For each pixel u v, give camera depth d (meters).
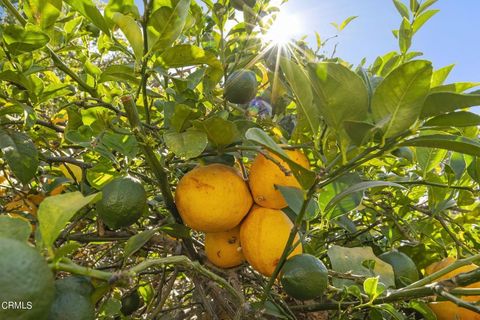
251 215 0.39
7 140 0.38
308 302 0.46
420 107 0.26
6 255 0.17
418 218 0.60
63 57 0.66
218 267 0.43
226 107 0.45
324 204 0.38
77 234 0.44
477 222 0.53
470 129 0.44
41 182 0.52
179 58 0.37
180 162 0.47
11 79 0.40
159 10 0.34
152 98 0.50
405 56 0.49
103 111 0.41
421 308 0.37
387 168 0.60
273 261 0.37
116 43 0.39
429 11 0.48
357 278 0.37
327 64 0.26
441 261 0.45
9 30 0.37
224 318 0.47
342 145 0.29
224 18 0.50
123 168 0.42
